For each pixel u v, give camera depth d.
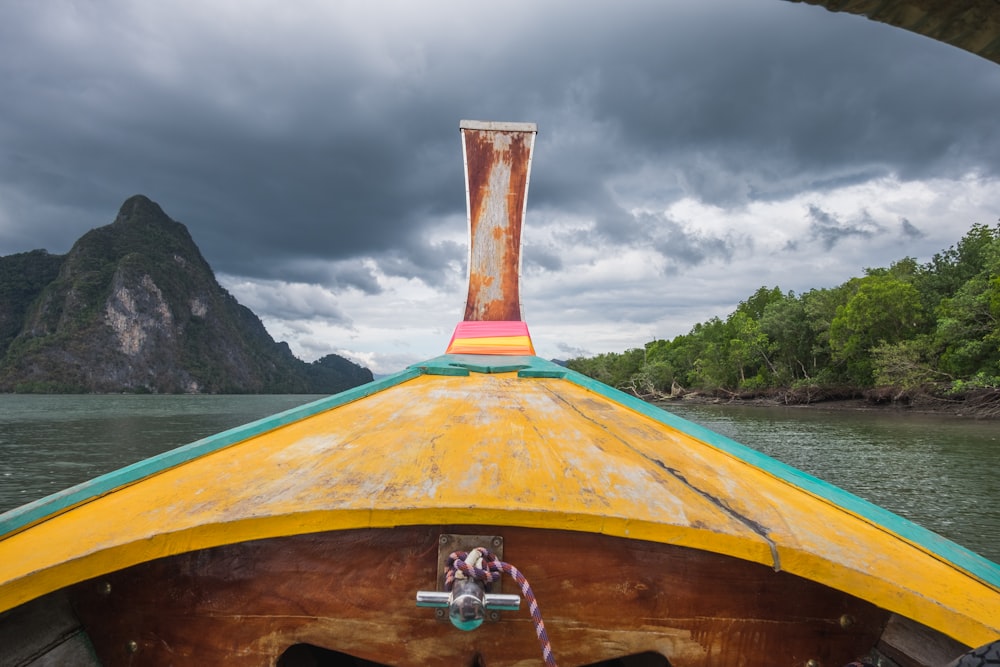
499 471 1.65
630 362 93.06
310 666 1.78
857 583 1.31
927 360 40.31
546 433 2.14
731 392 63.50
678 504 1.50
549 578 1.38
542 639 1.20
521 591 1.35
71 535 1.36
